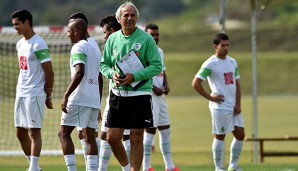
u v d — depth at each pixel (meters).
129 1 29.73
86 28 31.39
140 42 28.17
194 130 84.25
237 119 36.81
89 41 31.38
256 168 39.09
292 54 186.88
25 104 31.97
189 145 68.06
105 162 31.92
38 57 31.84
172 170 36.88
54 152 52.12
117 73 27.86
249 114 104.38
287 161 53.38
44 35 63.62
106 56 28.91
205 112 111.12
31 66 31.86
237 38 191.12
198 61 182.62
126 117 28.25
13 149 62.00
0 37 65.69
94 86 31.08
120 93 28.17
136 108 28.17
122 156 28.91
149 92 28.41
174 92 163.38
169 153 36.97
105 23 33.72
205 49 193.38
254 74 51.69
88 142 31.34
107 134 28.64
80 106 30.67
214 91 36.50
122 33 28.56
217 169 37.16
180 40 199.12
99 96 31.39
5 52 87.88
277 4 53.66
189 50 192.88
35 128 31.89
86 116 30.84
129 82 27.75
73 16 32.81
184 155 55.66
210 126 88.88
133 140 28.77
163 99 36.69
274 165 41.34
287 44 194.88
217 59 36.47
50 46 76.62
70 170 30.69
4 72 88.69
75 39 31.27
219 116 36.44
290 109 112.25
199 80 36.41
